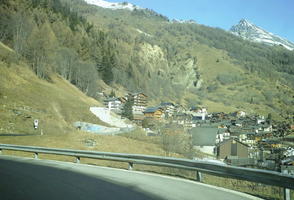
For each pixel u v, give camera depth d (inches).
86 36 5472.4
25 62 3029.0
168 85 6968.5
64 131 1756.9
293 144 1269.7
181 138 1407.5
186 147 1363.2
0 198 304.7
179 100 6560.0
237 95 7126.0
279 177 324.2
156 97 6053.2
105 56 5137.8
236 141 2048.5
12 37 3444.9
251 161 1235.9
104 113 2667.3
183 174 586.9
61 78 3486.7
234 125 3563.0
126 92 5187.0
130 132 1820.9
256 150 1625.2
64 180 416.2
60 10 5767.7
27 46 3201.3
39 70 2955.2
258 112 5684.1
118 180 429.7
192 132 2194.9
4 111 1648.6
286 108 4734.3
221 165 402.6
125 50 7057.1
